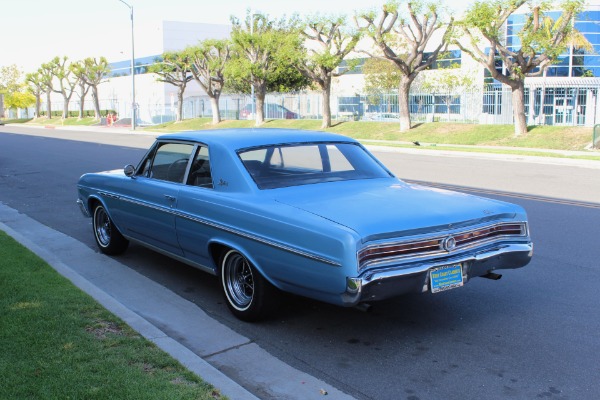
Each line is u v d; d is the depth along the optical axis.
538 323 5.15
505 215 4.87
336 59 34.88
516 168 17.97
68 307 5.08
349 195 5.00
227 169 5.29
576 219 9.41
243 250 4.91
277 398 3.91
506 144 27.12
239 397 3.71
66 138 35.50
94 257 7.41
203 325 5.19
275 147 5.53
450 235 4.47
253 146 5.44
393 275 4.19
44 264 6.53
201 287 6.25
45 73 77.19
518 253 4.88
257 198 4.96
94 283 6.38
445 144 28.52
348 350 4.66
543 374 4.20
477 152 23.22
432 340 4.82
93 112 76.88
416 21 31.09
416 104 38.81
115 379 3.78
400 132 32.84
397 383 4.11
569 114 37.84
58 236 8.62
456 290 6.04
